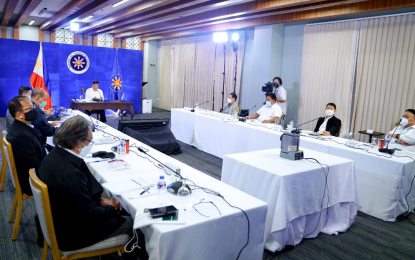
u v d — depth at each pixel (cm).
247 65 839
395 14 542
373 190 344
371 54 579
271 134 441
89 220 173
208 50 958
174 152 555
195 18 757
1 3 750
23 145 247
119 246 186
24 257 235
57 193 166
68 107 939
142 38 1225
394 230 315
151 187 208
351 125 621
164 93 1215
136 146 320
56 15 855
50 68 896
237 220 180
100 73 980
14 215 299
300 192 262
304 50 690
